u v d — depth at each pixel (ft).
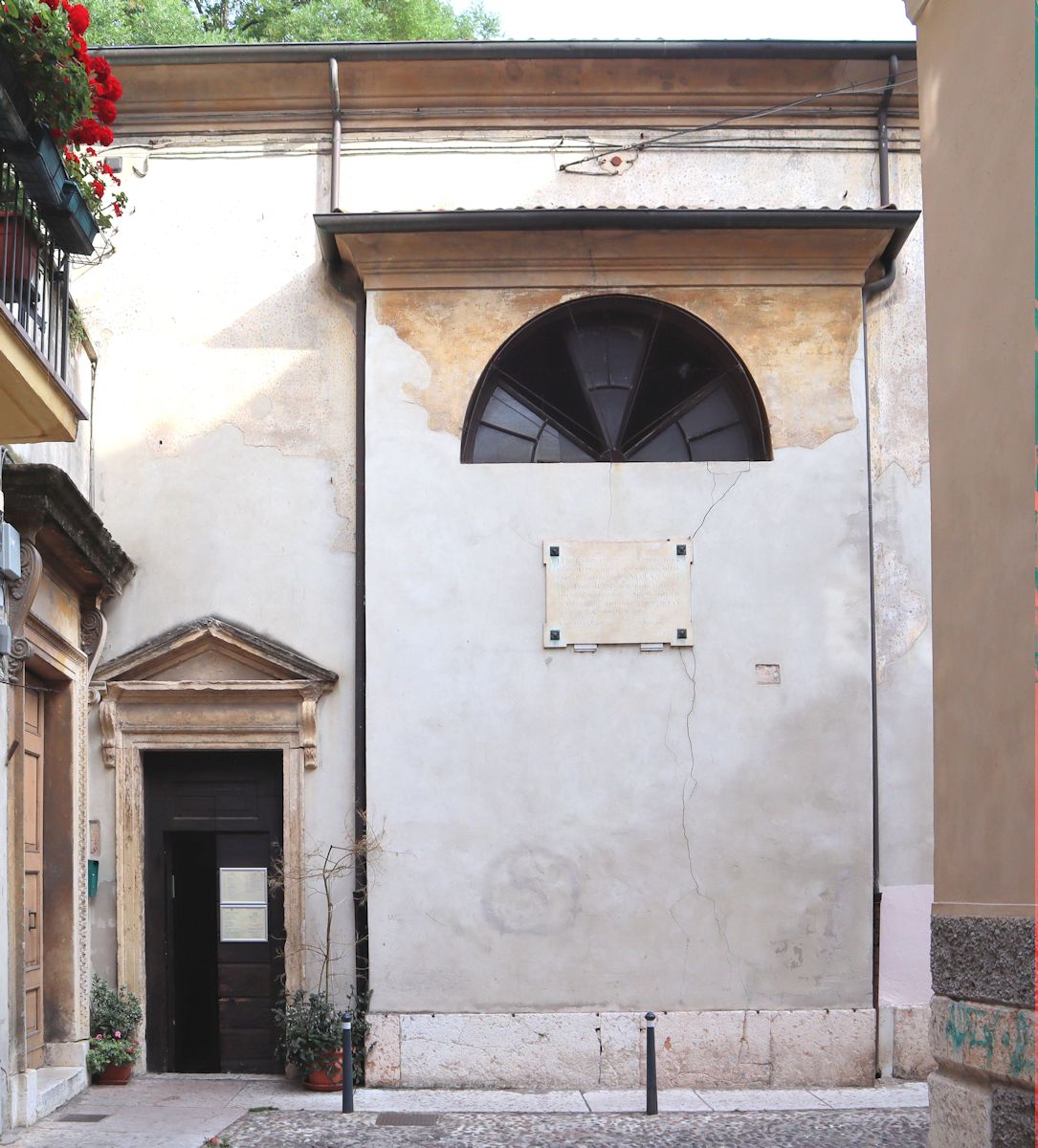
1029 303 18.15
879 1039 37.76
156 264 41.09
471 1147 30.01
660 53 40.34
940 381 21.20
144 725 39.24
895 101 41.70
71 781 36.09
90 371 39.91
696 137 41.65
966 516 20.01
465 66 40.65
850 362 40.04
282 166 41.47
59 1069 34.96
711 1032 37.47
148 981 38.96
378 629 38.81
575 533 39.22
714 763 38.52
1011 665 18.30
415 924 37.81
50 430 28.12
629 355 40.98
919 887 38.68
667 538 39.24
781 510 39.45
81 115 26.84
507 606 38.96
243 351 40.75
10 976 30.45
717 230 39.27
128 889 38.65
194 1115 32.68
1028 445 18.03
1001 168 19.20
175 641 38.91
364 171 41.39
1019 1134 17.38
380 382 39.73
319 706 39.22
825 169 41.60
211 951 39.24
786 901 38.06
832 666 38.93
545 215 38.58
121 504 40.11
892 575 40.06
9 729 30.83
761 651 38.93
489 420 40.65
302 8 67.72
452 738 38.45
